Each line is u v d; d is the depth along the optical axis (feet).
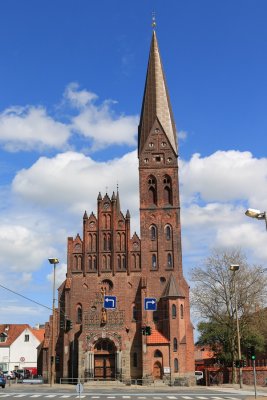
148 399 148.05
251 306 261.03
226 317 263.49
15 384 263.29
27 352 409.69
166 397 157.69
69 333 290.76
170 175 324.39
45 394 168.14
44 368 296.71
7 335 418.10
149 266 303.68
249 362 331.36
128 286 298.56
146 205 317.83
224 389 212.64
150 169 326.65
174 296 290.35
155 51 358.84
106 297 238.27
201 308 266.16
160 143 331.77
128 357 278.67
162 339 281.95
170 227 312.29
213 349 314.35
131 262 304.09
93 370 277.64
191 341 289.74
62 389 206.59
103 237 308.60
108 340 282.36
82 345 279.69
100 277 300.81
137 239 308.81
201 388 225.76
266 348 331.98
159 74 352.49
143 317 286.25
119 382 267.39
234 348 258.37
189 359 285.43
